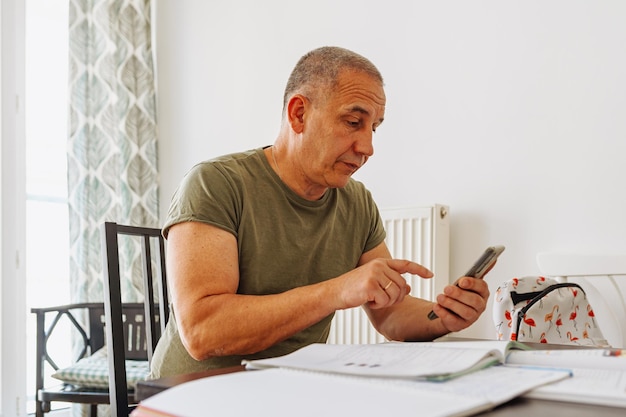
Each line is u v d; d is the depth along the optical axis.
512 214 2.09
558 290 1.52
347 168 1.21
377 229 1.44
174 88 3.15
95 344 2.54
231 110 2.95
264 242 1.22
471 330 2.15
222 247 1.10
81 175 2.81
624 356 0.76
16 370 2.63
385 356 0.77
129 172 2.97
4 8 2.66
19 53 2.72
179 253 1.09
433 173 2.28
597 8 1.95
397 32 2.40
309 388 0.61
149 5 3.14
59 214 2.88
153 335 1.62
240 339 0.98
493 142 2.14
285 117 1.27
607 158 1.91
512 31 2.12
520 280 1.55
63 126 2.91
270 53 2.82
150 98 3.09
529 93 2.07
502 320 1.51
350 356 0.78
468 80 2.21
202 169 1.19
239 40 2.94
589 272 1.88
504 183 2.11
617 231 1.88
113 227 1.38
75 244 2.77
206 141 3.03
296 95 1.21
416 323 1.20
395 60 2.40
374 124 1.22
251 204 1.21
